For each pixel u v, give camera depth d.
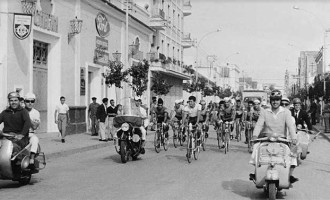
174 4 52.25
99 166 12.90
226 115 17.34
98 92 28.83
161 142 17.42
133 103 14.62
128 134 13.90
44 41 21.72
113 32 31.47
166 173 11.51
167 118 17.30
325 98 42.28
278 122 8.34
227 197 8.48
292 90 121.25
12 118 9.39
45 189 9.12
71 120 23.98
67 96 24.11
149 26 41.78
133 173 11.48
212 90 68.12
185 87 58.66
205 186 9.62
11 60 18.22
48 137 20.83
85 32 26.44
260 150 8.12
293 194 8.94
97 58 28.00
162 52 47.03
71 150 16.23
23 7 18.97
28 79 19.56
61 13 23.28
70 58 24.47
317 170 12.80
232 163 13.70
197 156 14.80
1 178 9.10
